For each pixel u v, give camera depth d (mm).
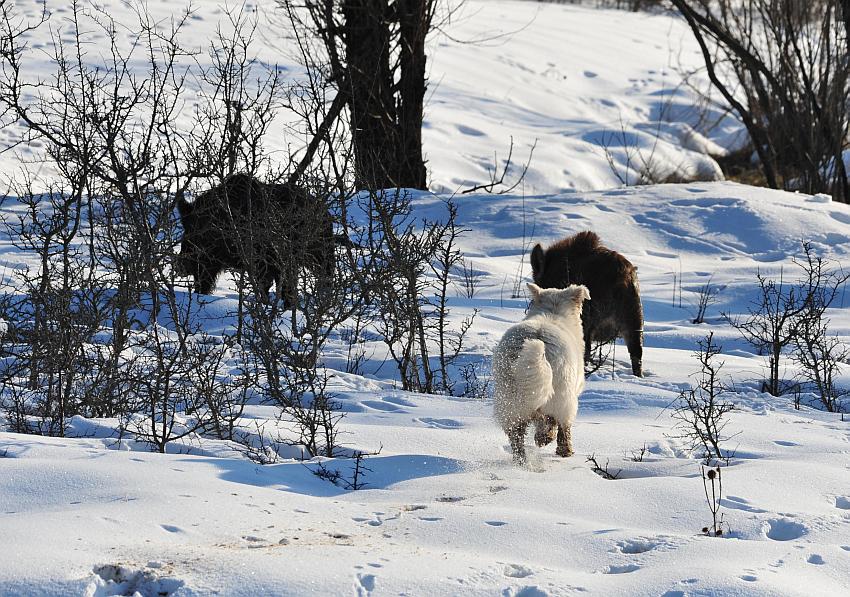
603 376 13945
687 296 20391
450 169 37875
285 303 14594
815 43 35062
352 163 15031
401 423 10570
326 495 7703
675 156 44000
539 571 5754
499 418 9172
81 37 39156
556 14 73938
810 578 5707
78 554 5609
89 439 9023
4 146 28578
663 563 5938
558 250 15023
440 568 5645
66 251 11727
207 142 13141
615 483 7852
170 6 46062
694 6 43250
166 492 6887
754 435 9867
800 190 34469
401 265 13031
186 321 11758
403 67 28328
